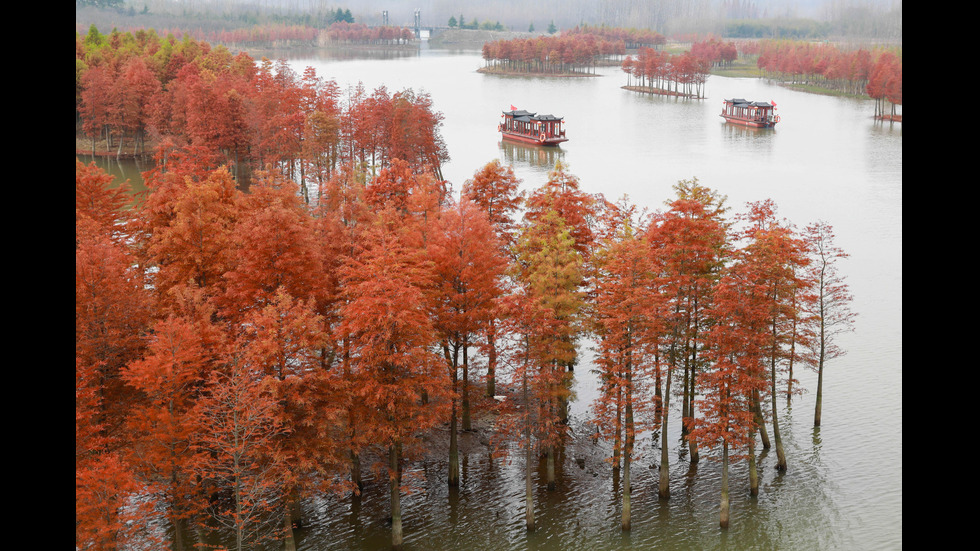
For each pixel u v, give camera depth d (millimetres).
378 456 53469
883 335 73188
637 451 55250
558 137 180625
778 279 51062
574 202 63094
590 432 57562
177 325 39844
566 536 45375
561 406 57812
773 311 50094
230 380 38844
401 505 48188
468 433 56781
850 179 141000
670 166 153875
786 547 44219
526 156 164875
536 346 47312
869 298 81938
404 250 47156
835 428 57469
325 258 51875
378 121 123688
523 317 47188
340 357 52062
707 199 56469
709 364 54438
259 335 41594
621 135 196250
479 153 168750
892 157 164250
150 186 70438
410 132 119500
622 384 46188
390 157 118312
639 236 58500
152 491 38656
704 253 49750
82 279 44250
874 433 56469
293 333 42219
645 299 46281
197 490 40469
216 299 47750
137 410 40625
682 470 52875
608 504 48812
